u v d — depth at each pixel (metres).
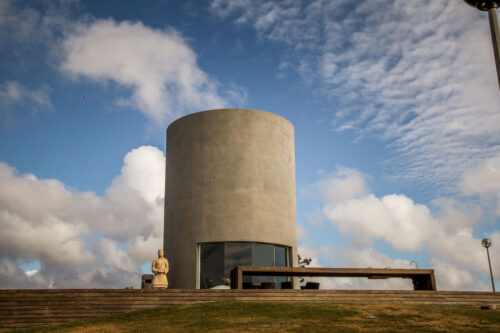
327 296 17.67
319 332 12.14
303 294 17.56
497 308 15.76
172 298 16.86
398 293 17.98
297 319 13.76
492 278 21.89
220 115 25.88
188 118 26.47
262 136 25.97
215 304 16.16
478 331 12.28
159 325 13.50
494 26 13.42
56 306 15.99
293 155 27.83
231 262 23.88
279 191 25.72
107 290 16.50
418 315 14.24
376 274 20.36
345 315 14.26
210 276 23.77
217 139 25.50
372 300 17.78
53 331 13.60
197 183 25.09
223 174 24.92
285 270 19.42
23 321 15.65
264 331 12.34
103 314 16.19
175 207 25.56
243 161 25.17
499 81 13.13
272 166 25.81
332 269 19.80
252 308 15.36
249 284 20.44
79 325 14.26
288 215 25.86
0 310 15.65
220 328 12.78
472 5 13.78
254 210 24.59
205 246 24.30
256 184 25.03
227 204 24.45
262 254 24.44
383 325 12.91
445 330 12.36
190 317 14.34
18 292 15.97
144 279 26.00
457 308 15.72
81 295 16.27
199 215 24.56
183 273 24.11
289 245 25.48
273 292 17.52
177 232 25.00
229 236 24.02
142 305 16.55
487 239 22.62
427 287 20.22
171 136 27.31
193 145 25.83
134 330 13.02
